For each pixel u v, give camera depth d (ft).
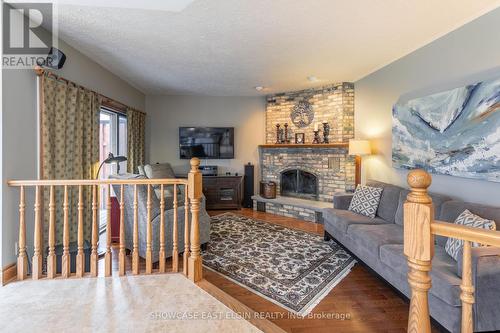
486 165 7.65
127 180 7.84
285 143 18.22
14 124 7.57
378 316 6.73
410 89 11.05
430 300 6.01
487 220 6.34
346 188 15.61
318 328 6.28
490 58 7.75
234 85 16.55
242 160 19.97
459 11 7.81
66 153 9.60
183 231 10.13
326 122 16.52
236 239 12.23
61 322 5.86
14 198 7.62
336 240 11.13
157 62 12.23
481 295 5.25
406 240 3.34
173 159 19.49
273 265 9.56
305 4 7.40
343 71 13.66
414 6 7.52
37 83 8.34
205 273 8.92
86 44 10.12
